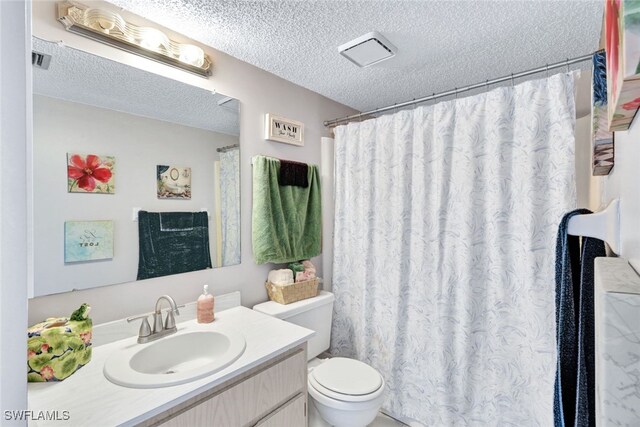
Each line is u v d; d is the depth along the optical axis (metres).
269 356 1.13
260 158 1.76
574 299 0.60
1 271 0.38
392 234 1.91
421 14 1.29
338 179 2.21
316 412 1.76
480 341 1.57
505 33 1.43
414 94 2.20
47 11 1.10
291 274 1.86
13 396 0.39
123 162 1.29
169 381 0.94
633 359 0.29
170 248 1.43
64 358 0.97
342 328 2.16
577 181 1.42
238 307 1.65
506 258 1.50
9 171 0.39
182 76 1.48
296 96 2.06
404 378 1.83
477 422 1.56
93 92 1.21
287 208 1.91
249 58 1.68
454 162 1.66
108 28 1.22
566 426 0.55
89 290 1.19
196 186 1.53
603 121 0.65
